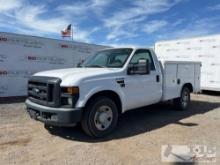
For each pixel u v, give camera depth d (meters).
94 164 3.57
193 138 4.75
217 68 11.36
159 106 8.14
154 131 5.22
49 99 4.48
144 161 3.68
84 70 5.08
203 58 11.96
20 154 3.93
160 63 6.49
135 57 5.68
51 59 11.13
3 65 9.65
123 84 5.20
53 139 4.66
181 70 7.30
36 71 10.65
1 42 9.53
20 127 5.42
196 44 12.30
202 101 9.54
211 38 11.59
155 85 6.16
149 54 6.15
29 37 10.36
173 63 6.88
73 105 4.31
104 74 4.88
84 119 4.55
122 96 5.16
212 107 8.17
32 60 10.50
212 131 5.22
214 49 11.48
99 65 5.77
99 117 4.73
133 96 5.48
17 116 6.45
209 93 12.42
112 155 3.90
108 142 4.50
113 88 4.95
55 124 4.40
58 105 4.38
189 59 12.68
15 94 10.05
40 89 4.70
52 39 11.13
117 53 5.84
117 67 5.39
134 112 7.24
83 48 12.33
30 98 5.06
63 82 4.39
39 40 10.69
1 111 7.04
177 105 7.42
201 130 5.30
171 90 6.85
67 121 4.25
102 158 3.78
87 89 4.49
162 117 6.58
